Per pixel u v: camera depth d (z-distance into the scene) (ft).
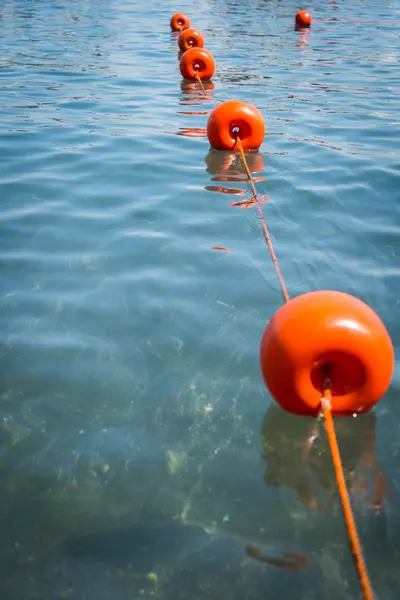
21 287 5.91
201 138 10.77
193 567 3.38
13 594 3.22
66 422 4.36
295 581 3.31
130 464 4.04
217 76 15.97
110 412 4.46
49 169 9.09
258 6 33.22
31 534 3.56
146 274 6.20
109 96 13.65
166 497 3.81
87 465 4.02
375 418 4.46
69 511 3.70
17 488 3.84
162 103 13.14
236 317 5.52
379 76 15.99
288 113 12.44
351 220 7.48
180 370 4.87
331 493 3.87
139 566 3.38
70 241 6.84
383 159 9.62
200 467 4.03
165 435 4.28
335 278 6.17
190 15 29.19
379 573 3.36
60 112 12.28
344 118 12.07
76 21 26.40
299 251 6.73
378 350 3.99
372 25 26.08
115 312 5.57
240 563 3.41
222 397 4.62
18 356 4.97
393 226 7.30
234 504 3.78
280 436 4.30
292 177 8.92
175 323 5.43
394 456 4.15
